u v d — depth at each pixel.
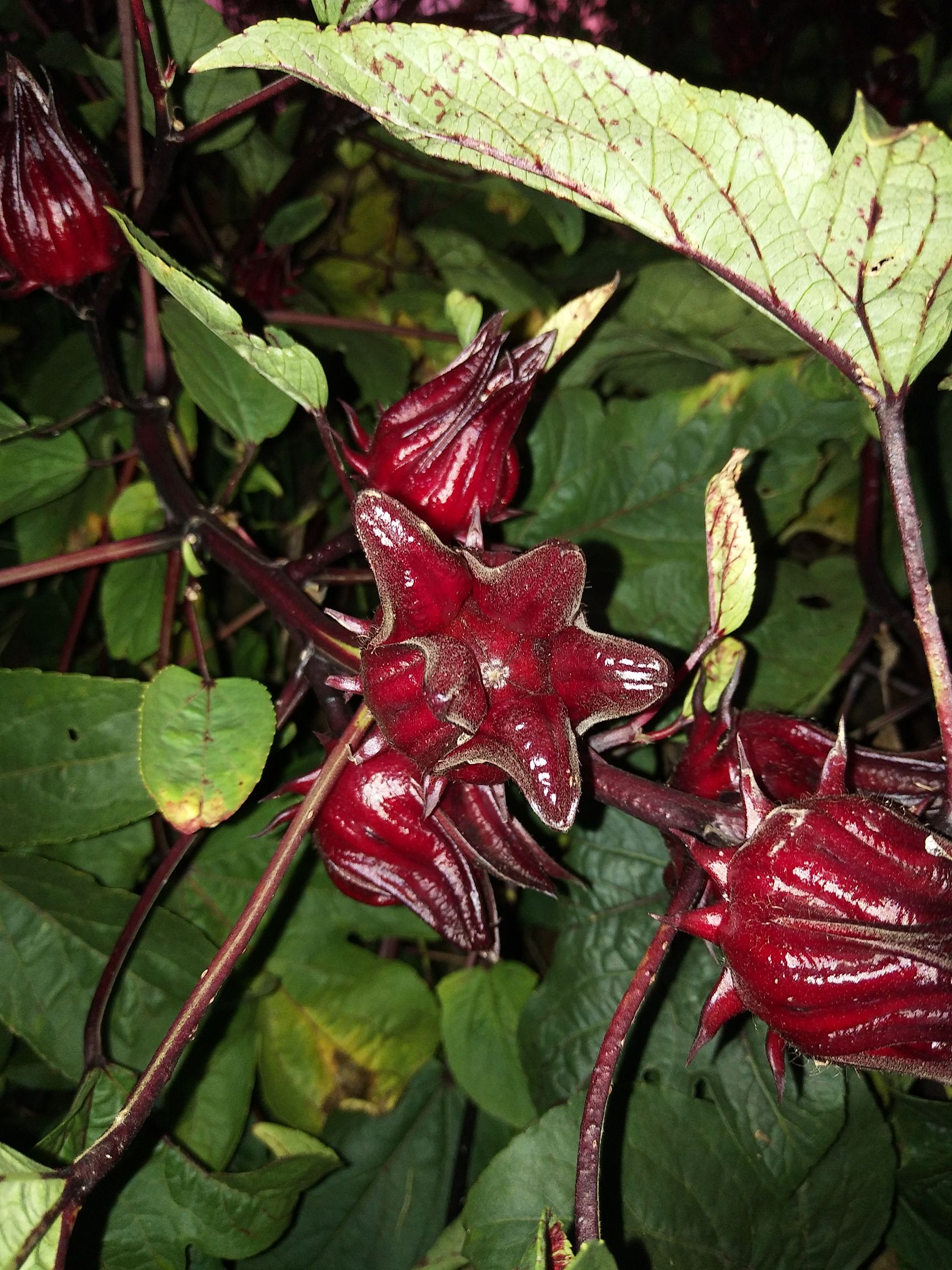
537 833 0.30
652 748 0.29
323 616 0.22
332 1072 0.31
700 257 0.18
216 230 0.40
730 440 0.32
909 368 0.18
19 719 0.25
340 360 0.37
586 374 0.35
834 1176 0.27
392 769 0.20
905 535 0.18
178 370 0.26
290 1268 0.30
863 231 0.17
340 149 0.41
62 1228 0.17
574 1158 0.25
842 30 0.38
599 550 0.32
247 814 0.31
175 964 0.27
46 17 0.36
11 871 0.27
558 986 0.29
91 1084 0.24
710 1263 0.26
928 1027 0.16
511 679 0.17
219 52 0.17
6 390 0.38
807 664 0.31
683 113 0.16
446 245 0.36
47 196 0.22
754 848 0.17
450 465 0.21
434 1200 0.31
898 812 0.17
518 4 0.48
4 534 0.37
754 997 0.17
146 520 0.30
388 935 0.31
